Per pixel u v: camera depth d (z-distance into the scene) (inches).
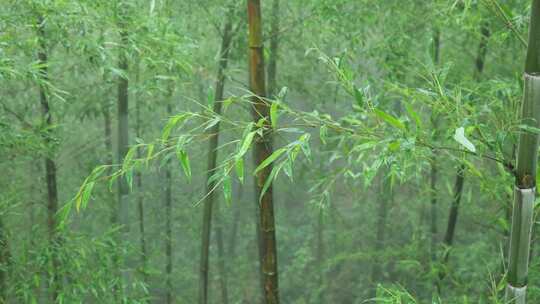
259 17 100.1
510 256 74.6
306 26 173.9
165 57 142.3
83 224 238.7
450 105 78.4
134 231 269.3
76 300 147.3
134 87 156.9
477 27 136.9
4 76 115.0
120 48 140.0
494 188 106.7
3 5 128.2
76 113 197.2
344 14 159.5
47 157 153.4
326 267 300.8
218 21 179.3
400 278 256.1
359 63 174.2
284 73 223.3
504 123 80.1
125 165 69.2
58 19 124.9
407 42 165.9
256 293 325.4
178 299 272.2
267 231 110.3
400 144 63.5
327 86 221.8
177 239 327.3
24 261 146.3
